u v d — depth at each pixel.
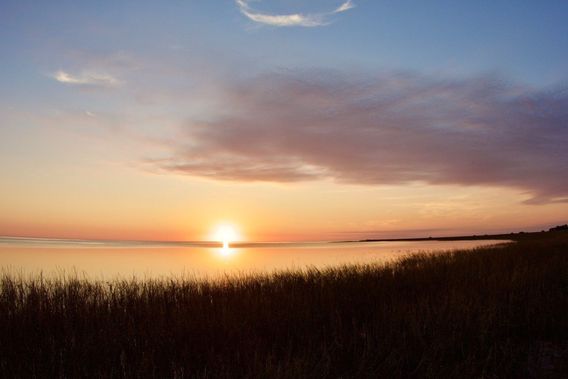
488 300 8.01
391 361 5.42
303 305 8.30
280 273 13.51
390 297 9.30
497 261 15.17
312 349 5.96
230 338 6.57
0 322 7.19
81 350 5.95
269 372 5.00
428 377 5.05
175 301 9.05
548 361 5.75
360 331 6.60
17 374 5.24
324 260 30.84
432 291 9.66
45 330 7.01
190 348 6.27
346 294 9.41
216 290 10.25
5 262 25.73
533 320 7.16
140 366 5.38
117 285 10.34
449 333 6.39
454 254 21.53
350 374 5.24
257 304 8.30
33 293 8.73
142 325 7.11
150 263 27.98
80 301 8.39
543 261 15.05
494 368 5.37
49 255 34.50
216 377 5.12
